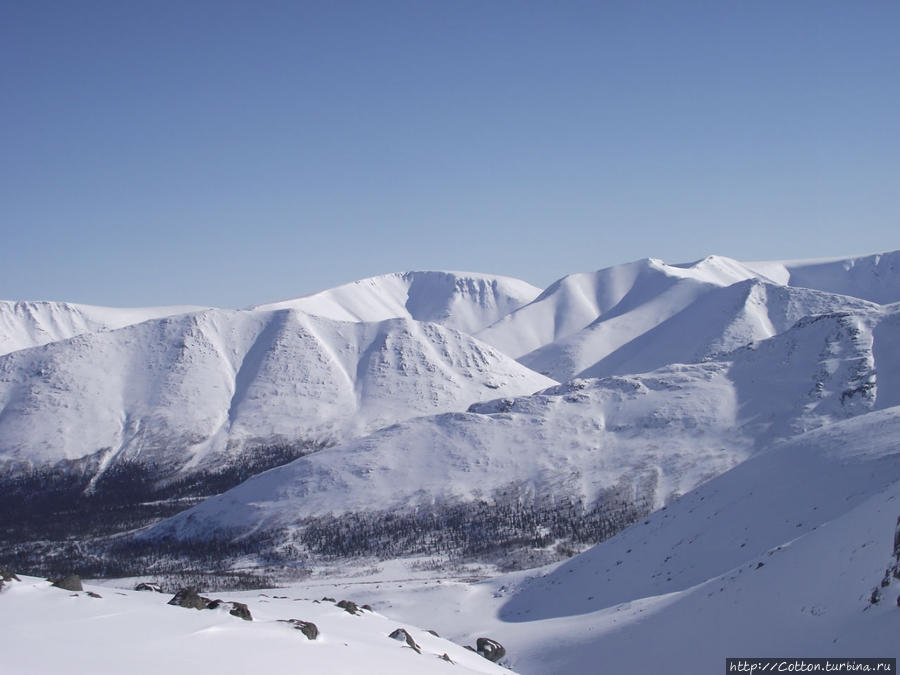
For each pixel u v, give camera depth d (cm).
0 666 1748
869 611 3688
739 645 4247
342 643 2816
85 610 2444
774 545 6269
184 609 2698
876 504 4678
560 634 6138
